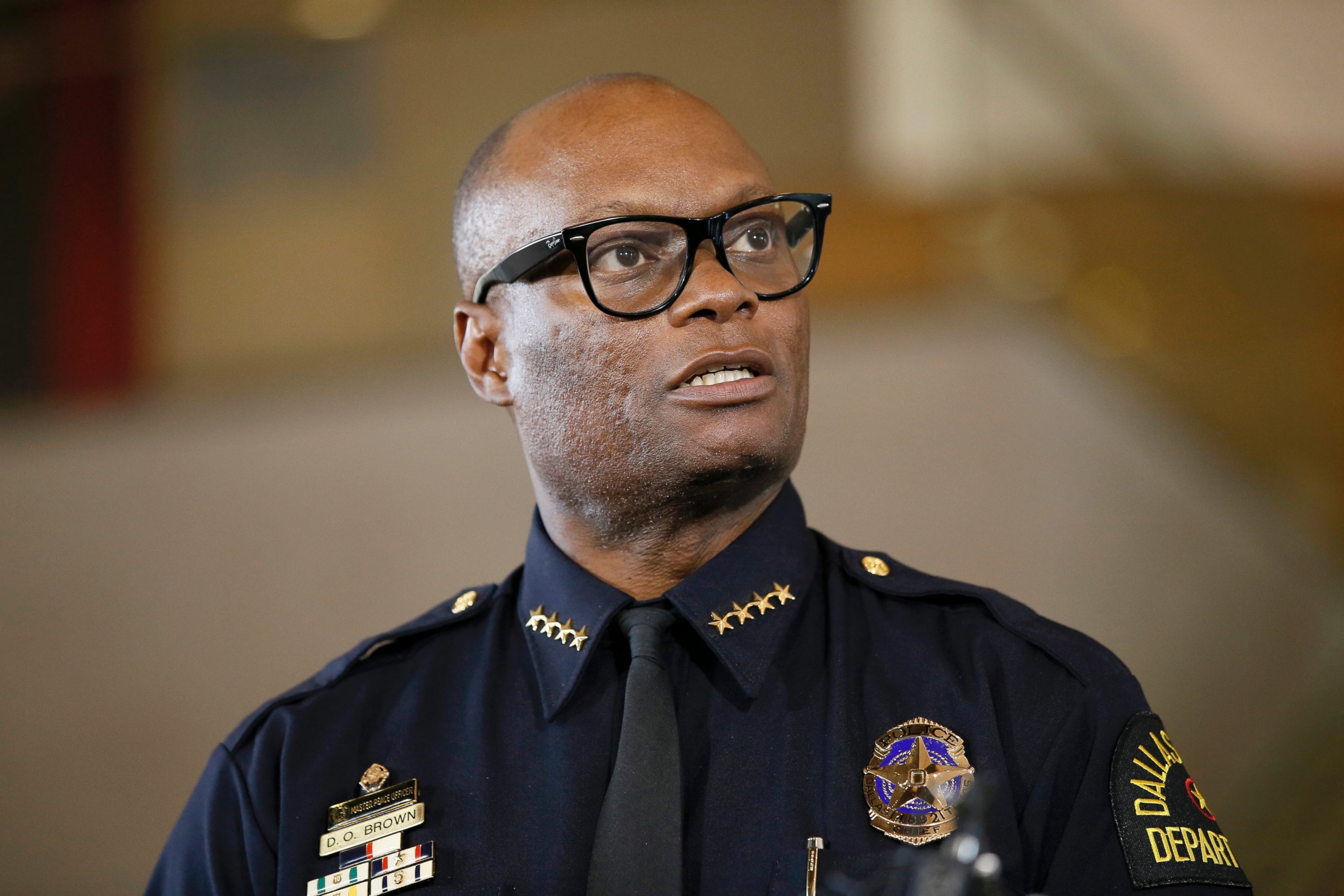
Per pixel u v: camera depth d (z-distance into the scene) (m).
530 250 2.78
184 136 11.16
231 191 11.08
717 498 2.77
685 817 2.58
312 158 11.07
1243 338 10.01
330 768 2.83
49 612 9.14
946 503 8.71
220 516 9.30
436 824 2.71
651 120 2.86
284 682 8.81
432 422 9.48
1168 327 9.91
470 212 3.02
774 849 2.53
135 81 11.20
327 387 10.10
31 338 10.83
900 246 10.59
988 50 10.89
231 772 2.90
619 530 2.85
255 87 11.17
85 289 10.92
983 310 9.69
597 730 2.75
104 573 9.22
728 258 2.79
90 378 10.73
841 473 8.85
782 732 2.67
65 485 9.60
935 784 2.53
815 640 2.84
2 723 8.85
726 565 2.83
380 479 9.27
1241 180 10.48
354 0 11.23
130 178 11.11
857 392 9.20
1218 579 8.59
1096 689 2.64
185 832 2.91
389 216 10.94
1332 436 9.84
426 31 11.23
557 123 2.92
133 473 9.59
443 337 10.58
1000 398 9.09
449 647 3.08
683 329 2.66
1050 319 9.72
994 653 2.74
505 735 2.81
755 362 2.68
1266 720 8.08
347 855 2.70
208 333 10.85
